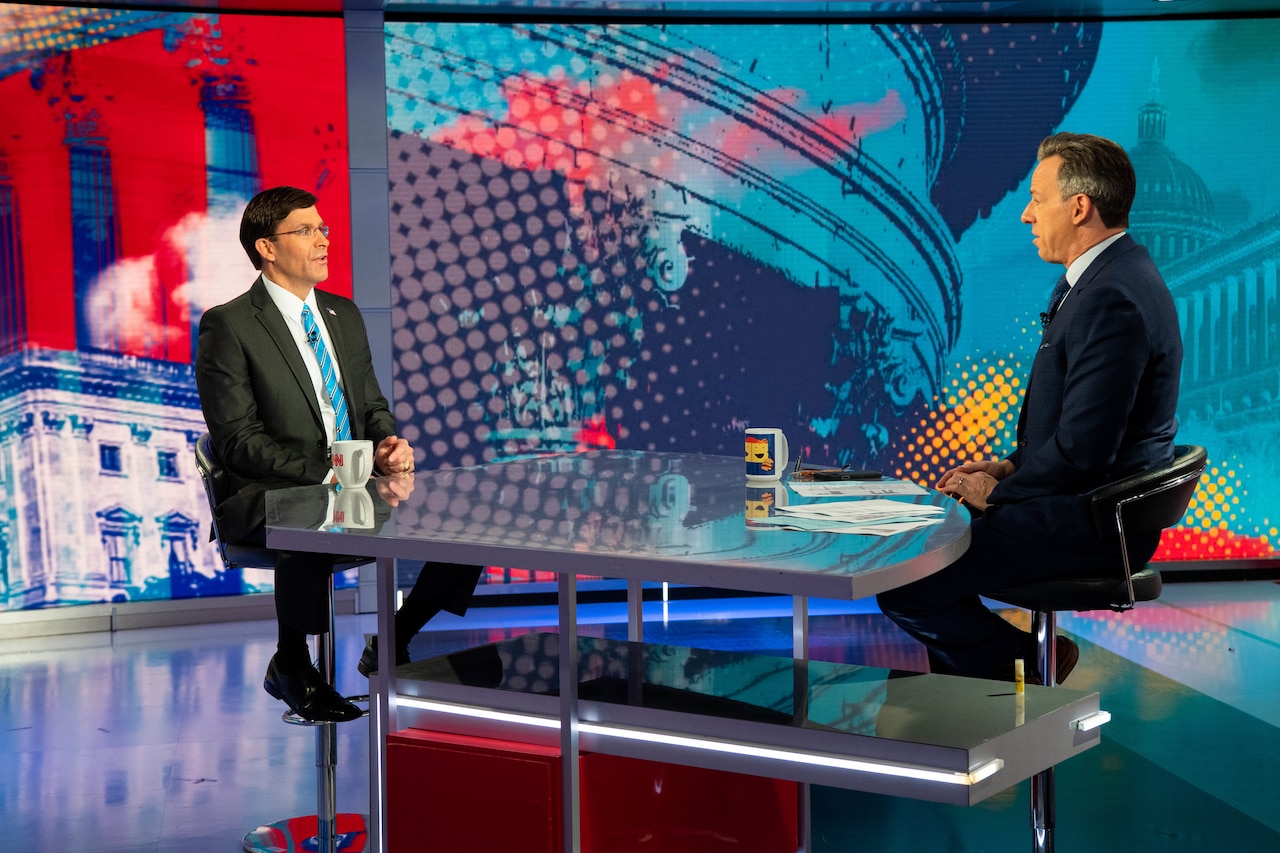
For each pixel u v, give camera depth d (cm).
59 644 497
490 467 301
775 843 252
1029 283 559
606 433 551
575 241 541
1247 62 552
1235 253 559
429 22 523
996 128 552
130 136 503
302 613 274
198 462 293
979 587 265
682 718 200
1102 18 547
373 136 521
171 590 526
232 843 301
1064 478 267
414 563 544
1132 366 262
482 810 212
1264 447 570
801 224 550
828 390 558
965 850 295
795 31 541
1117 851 290
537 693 215
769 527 207
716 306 550
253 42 511
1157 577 267
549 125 534
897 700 208
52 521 509
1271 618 510
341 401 333
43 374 503
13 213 493
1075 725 208
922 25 545
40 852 296
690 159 543
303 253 322
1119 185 279
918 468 564
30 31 489
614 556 184
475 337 539
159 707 413
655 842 221
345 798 330
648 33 536
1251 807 315
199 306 516
